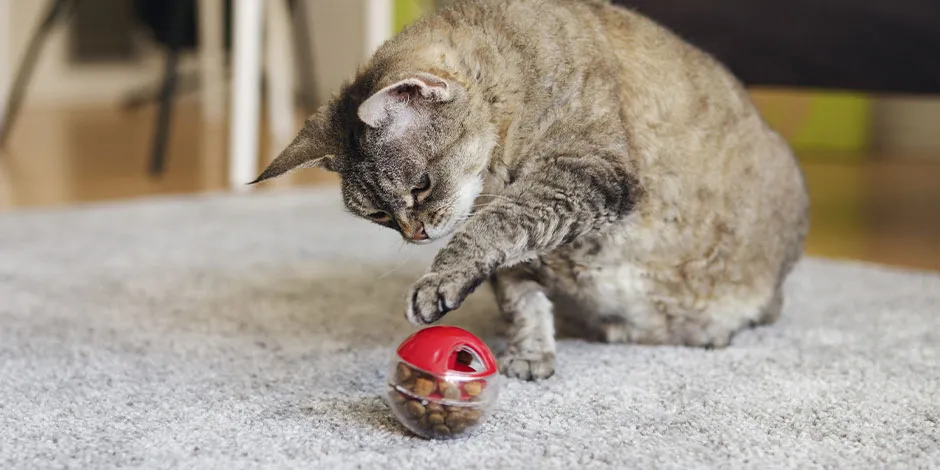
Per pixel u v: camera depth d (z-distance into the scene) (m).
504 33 1.59
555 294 1.64
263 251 2.16
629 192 1.56
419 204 1.60
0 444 1.43
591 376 1.60
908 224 2.52
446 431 1.43
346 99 1.64
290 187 2.97
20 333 1.72
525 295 1.62
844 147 3.95
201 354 1.66
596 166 1.54
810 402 1.53
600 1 1.69
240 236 2.28
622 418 1.49
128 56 5.22
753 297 1.69
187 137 3.94
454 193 1.60
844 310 1.85
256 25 2.74
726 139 1.65
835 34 2.15
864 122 3.95
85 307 1.84
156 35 4.09
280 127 3.88
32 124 4.24
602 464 1.40
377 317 1.80
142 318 1.79
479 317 1.81
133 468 1.39
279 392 1.55
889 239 2.38
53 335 1.72
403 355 1.45
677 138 1.62
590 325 1.71
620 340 1.71
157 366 1.62
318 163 1.64
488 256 1.50
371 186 1.61
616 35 1.63
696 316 1.68
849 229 2.46
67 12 4.61
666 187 1.61
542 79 1.57
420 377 1.43
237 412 1.50
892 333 1.75
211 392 1.55
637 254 1.62
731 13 2.22
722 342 1.70
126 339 1.71
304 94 4.64
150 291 1.92
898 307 1.86
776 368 1.63
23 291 1.90
